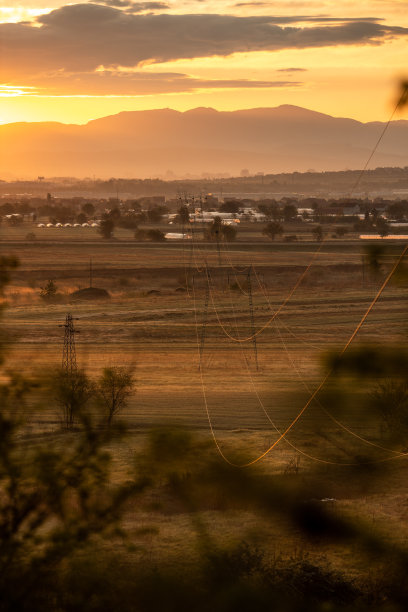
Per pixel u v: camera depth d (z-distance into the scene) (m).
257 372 152.25
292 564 37.59
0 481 25.48
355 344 14.66
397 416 13.93
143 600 19.48
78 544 24.92
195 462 17.44
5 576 23.75
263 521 15.18
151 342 189.38
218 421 110.88
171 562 28.56
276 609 18.62
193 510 16.47
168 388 137.12
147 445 19.08
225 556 20.28
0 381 28.16
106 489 25.58
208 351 178.50
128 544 27.14
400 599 15.56
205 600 18.73
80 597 22.31
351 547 14.87
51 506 25.33
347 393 14.00
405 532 15.46
